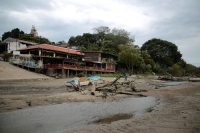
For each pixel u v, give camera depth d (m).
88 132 7.43
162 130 7.35
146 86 31.08
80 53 52.66
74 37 79.25
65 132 7.55
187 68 85.38
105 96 18.02
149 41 88.56
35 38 62.72
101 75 47.50
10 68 35.97
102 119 9.86
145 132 7.18
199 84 35.66
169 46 81.94
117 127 8.02
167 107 12.65
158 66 71.19
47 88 23.91
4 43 51.16
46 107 12.59
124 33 78.12
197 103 14.13
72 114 10.85
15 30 68.88
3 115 10.14
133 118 9.70
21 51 45.25
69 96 17.06
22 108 11.97
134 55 56.25
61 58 41.72
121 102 15.46
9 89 21.69
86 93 19.23
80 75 42.34
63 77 39.75
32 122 9.05
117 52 69.69
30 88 23.23
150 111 11.90
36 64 38.34
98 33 79.19
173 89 25.59
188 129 7.43
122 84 24.80
